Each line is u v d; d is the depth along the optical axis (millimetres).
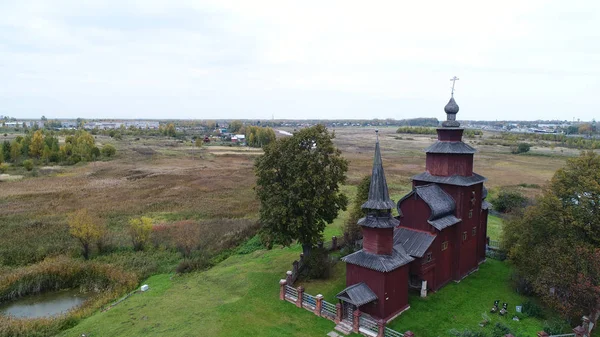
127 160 128000
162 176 98938
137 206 68875
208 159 135750
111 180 93125
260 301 33844
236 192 81062
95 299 37406
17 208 66312
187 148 172000
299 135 38906
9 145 121750
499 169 109438
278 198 37312
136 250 48344
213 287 37875
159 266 44469
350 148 178375
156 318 32094
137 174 101875
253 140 187500
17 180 91688
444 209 34656
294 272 37531
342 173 39406
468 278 37594
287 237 37781
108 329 30719
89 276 42188
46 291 40438
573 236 30469
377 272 29438
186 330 29781
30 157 124188
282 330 29156
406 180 92750
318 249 42781
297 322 30281
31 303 37875
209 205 70000
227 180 94625
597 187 30125
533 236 32312
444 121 38312
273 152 38969
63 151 122250
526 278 32781
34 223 57031
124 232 54562
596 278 26641
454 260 36531
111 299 37125
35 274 40938
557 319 29453
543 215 31953
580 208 30781
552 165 117188
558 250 28766
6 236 51656
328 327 29453
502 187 79812
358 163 124500
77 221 46375
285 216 37031
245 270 41156
